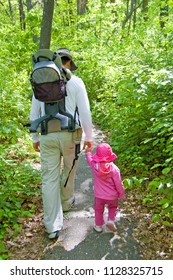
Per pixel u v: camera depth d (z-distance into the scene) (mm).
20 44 8594
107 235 3295
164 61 5422
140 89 4590
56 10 13000
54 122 3100
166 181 3260
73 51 10461
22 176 4375
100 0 12961
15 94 5871
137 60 7355
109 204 3246
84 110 3211
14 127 5016
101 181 3195
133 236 3256
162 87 4637
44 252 3082
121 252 3035
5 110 5559
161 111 4223
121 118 5699
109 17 12570
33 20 8828
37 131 3164
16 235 3326
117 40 12156
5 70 6270
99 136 6641
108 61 9875
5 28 9727
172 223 3295
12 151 5316
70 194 3721
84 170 4973
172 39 6324
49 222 3246
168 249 2992
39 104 3256
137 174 4457
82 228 3436
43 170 3262
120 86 5102
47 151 3199
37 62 3094
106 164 3111
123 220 3547
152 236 3199
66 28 11281
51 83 2949
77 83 3189
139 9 17438
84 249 3102
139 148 4711
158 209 3574
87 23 12109
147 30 9516
